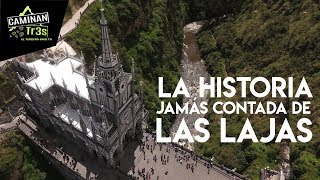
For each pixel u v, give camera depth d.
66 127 102.12
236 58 163.00
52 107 104.25
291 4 165.25
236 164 107.25
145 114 112.12
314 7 153.62
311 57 136.75
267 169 101.31
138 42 154.62
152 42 158.25
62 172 104.00
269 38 157.50
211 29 194.88
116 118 91.19
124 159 101.94
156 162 100.88
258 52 156.62
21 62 112.81
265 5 178.12
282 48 149.75
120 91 87.12
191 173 97.75
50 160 104.81
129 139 107.12
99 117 97.12
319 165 101.81
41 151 106.00
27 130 110.38
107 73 82.56
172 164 100.19
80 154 103.56
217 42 180.00
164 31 170.75
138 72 142.00
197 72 169.62
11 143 105.62
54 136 109.06
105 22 75.00
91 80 100.38
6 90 114.56
